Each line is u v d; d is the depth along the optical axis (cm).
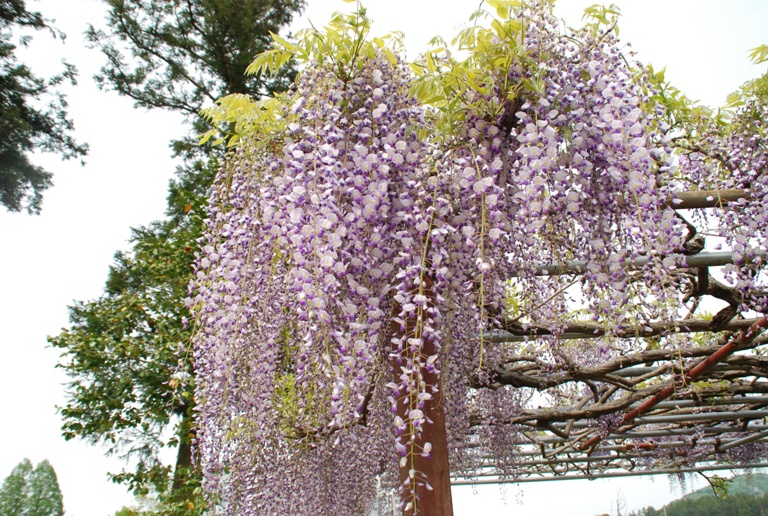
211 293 211
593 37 178
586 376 303
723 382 436
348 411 165
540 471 695
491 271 185
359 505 359
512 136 185
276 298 204
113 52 1152
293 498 321
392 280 171
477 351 258
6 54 1043
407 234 170
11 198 1047
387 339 185
